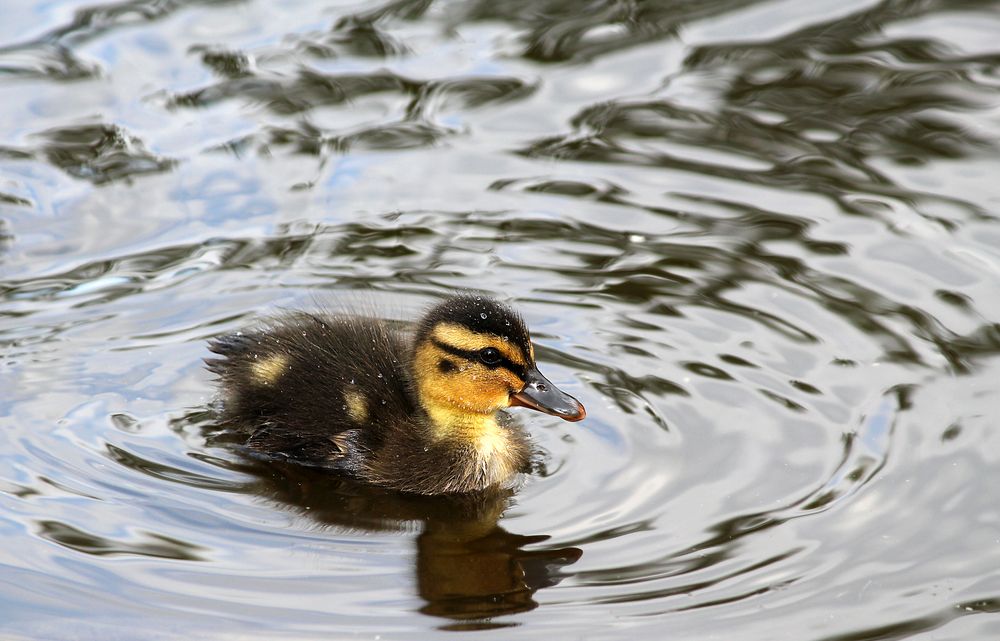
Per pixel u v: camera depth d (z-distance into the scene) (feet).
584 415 37.60
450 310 39.29
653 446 37.47
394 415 39.34
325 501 36.45
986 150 51.42
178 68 57.16
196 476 36.81
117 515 34.71
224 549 33.65
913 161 51.19
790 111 54.65
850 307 43.27
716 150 52.49
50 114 54.19
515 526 34.63
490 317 38.65
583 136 53.57
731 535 33.60
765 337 42.09
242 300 44.68
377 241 47.85
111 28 59.72
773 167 51.39
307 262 46.68
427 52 58.70
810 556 32.71
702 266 45.98
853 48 58.65
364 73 57.21
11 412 38.75
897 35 59.47
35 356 41.39
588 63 58.08
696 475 36.09
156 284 45.27
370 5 61.11
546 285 45.42
